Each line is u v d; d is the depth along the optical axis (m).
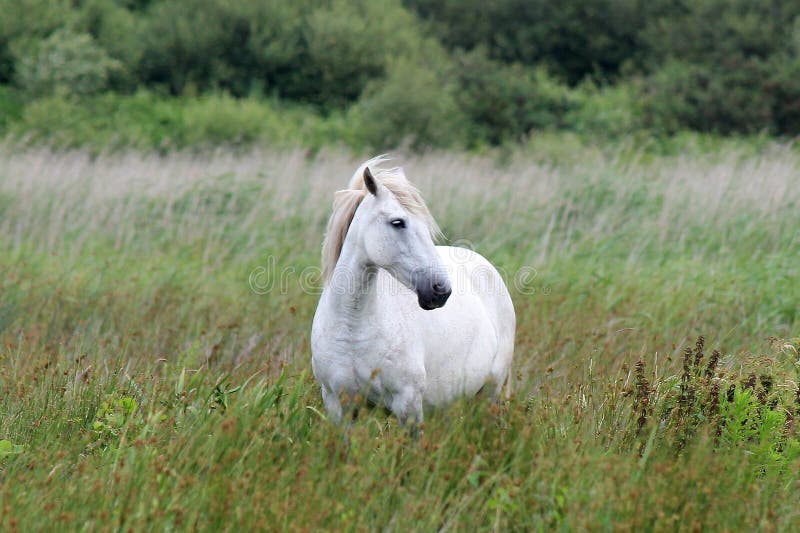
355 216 15.83
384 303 16.00
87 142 70.81
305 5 100.56
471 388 17.84
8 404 18.75
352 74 94.19
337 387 16.19
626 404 18.02
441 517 14.22
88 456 16.42
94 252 35.88
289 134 77.62
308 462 14.95
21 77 84.62
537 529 13.83
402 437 15.09
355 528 13.63
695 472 14.70
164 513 13.57
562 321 26.62
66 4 94.06
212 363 23.62
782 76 80.06
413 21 106.38
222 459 15.15
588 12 104.94
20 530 13.29
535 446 15.61
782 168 45.09
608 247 37.09
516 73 89.06
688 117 80.06
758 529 14.06
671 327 26.59
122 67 89.62
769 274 30.86
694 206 40.62
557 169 49.25
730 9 93.81
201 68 93.19
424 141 73.62
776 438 16.89
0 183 45.31
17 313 26.92
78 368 20.39
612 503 13.99
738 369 20.47
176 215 42.59
